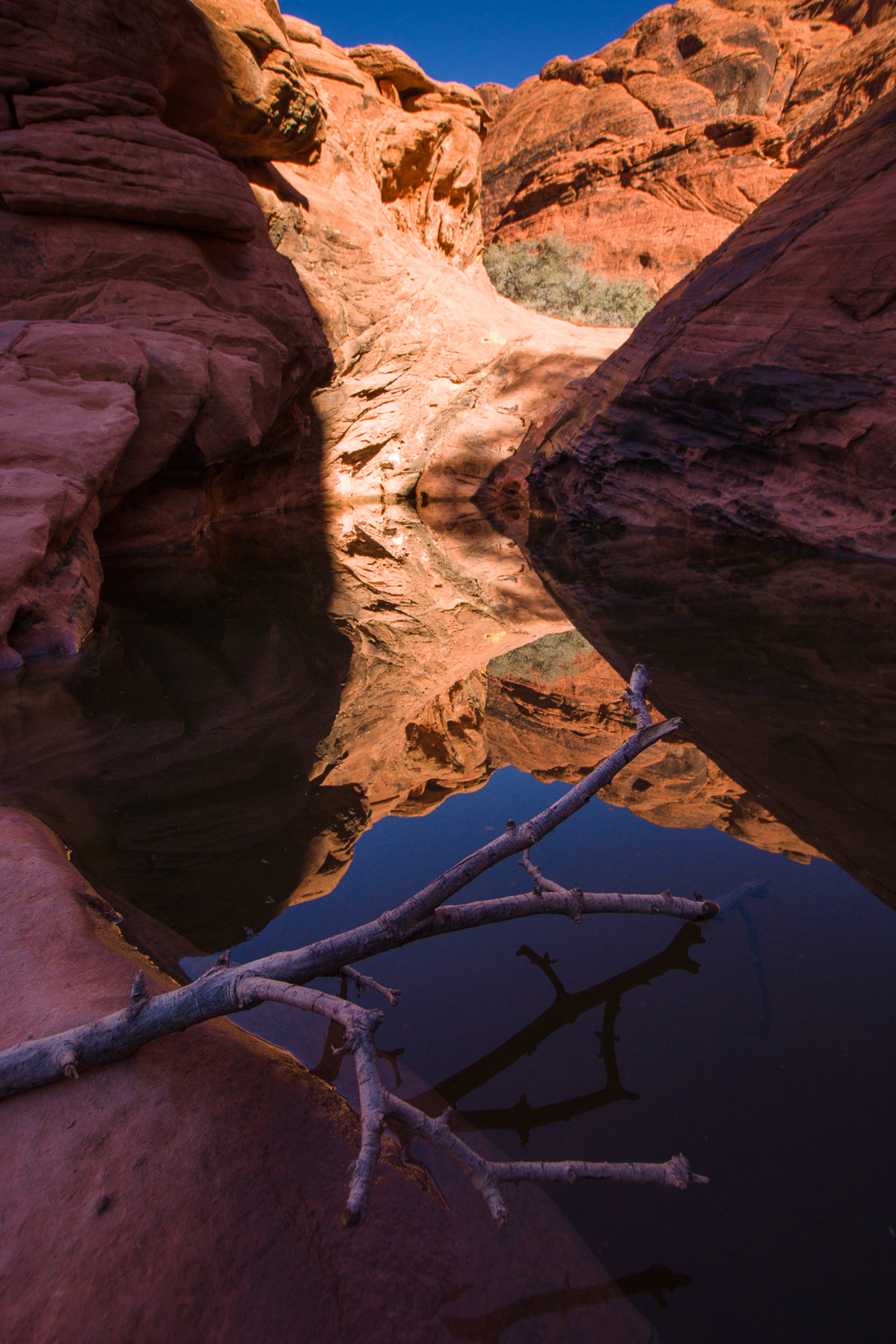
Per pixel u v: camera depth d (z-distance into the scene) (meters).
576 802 1.41
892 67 30.12
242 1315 0.92
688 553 7.98
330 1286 0.97
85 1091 1.24
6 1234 1.01
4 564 4.89
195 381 8.30
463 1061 1.43
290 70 12.43
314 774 2.92
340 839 2.38
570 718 3.50
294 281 12.18
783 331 7.91
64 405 6.90
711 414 8.66
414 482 15.05
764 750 2.84
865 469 7.11
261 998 1.13
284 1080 1.35
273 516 12.61
